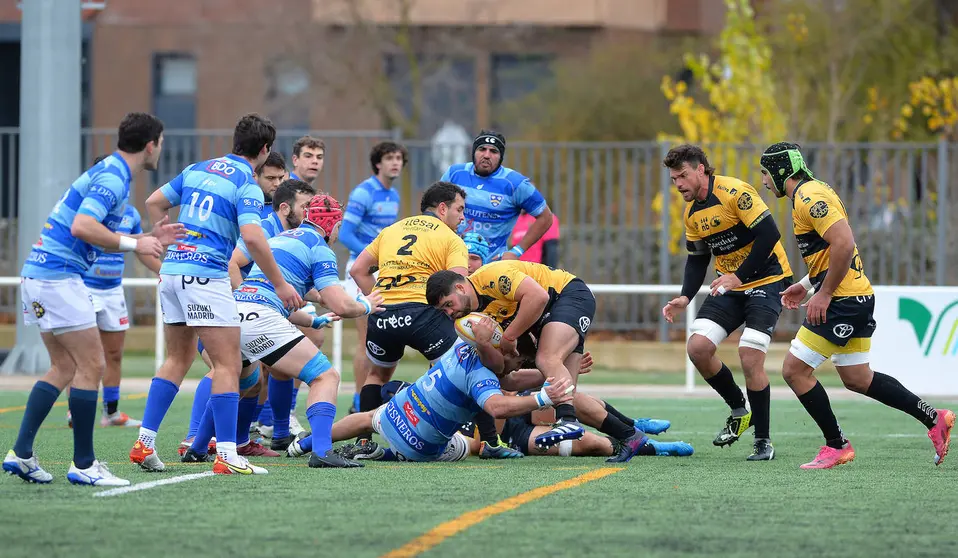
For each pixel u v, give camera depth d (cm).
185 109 9538
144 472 2453
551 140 8875
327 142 6094
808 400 2658
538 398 2475
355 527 1830
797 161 2650
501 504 2050
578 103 9012
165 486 2233
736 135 6838
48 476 2253
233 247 2408
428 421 2630
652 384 5203
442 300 2503
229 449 2420
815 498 2153
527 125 9094
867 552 1683
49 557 1620
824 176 5747
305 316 2698
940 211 5525
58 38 5244
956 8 8969
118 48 9431
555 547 1695
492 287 2570
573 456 2856
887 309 4428
